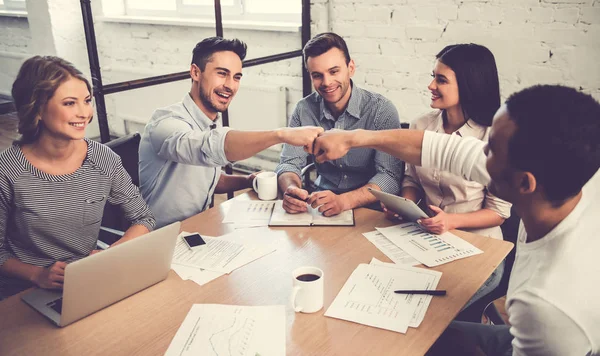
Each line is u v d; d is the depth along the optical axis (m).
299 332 1.20
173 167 1.98
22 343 1.18
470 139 1.42
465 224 1.77
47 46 3.96
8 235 1.61
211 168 2.07
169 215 2.05
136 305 1.32
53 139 1.52
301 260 1.53
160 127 1.90
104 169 1.68
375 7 3.31
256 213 1.87
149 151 1.99
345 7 3.43
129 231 1.75
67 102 1.46
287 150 2.39
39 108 1.46
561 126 0.91
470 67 1.83
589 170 0.92
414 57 3.26
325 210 1.82
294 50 3.69
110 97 4.56
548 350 0.94
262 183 1.98
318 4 3.52
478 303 1.73
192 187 2.02
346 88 2.27
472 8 2.97
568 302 0.92
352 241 1.65
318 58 2.18
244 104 3.88
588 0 2.63
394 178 2.19
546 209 1.00
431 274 1.44
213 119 2.12
